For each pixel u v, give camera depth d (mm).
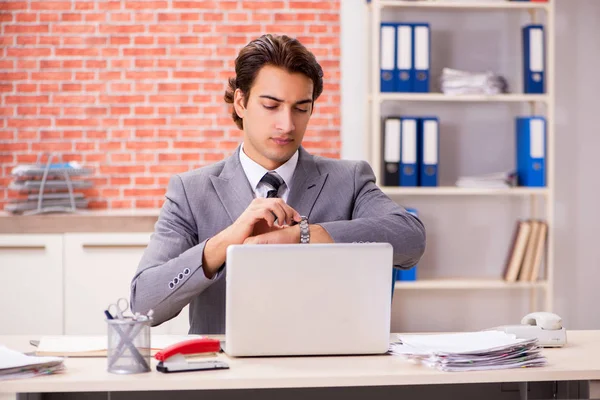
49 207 5270
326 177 3020
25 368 2193
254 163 2920
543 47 5480
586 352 2588
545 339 2674
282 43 2723
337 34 5758
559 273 5852
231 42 5727
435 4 5324
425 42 5312
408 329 5754
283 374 2201
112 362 2244
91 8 5664
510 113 5754
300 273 2350
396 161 5297
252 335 2369
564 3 5777
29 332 5121
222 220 2889
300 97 2717
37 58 5652
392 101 5711
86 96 5684
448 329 5766
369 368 2281
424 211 5754
